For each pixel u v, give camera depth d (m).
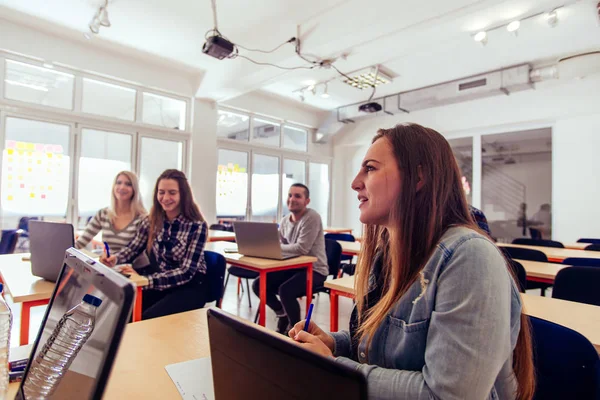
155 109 4.95
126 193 2.40
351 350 0.91
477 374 0.52
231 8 3.35
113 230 2.40
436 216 0.69
